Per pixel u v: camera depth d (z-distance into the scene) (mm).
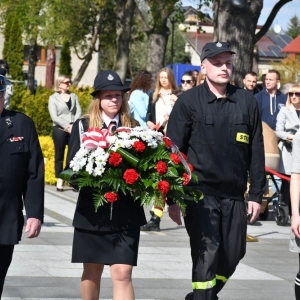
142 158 5992
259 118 6637
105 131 6047
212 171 6441
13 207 5824
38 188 5926
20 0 39938
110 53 65750
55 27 39375
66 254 9578
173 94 12195
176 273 8781
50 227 11594
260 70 74562
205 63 6586
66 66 42781
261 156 6613
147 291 7898
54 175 18250
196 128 6500
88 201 6121
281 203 13016
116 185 5871
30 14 39781
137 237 6152
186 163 6125
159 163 5945
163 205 5961
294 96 12820
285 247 10969
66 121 16266
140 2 39969
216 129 6480
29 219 5867
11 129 5863
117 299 6016
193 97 6570
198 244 6379
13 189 5812
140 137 6020
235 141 6488
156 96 12266
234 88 6691
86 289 6312
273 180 12945
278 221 13039
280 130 12883
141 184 5957
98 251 6098
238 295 7941
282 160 12844
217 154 6453
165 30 37906
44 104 22500
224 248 6527
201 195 6254
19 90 25094
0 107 5898
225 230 6496
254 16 18266
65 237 10773
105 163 5887
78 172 5980
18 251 9641
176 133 6535
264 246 11000
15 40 40531
